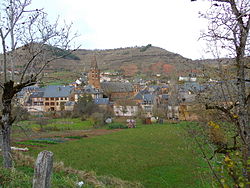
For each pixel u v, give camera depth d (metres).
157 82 125.88
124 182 14.88
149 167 20.38
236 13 5.37
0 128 9.79
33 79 9.63
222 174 4.72
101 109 66.06
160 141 33.91
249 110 5.80
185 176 16.94
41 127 41.94
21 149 27.08
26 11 9.16
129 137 39.06
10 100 9.67
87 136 41.34
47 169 4.87
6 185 7.05
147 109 73.94
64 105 77.56
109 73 170.62
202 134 7.14
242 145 5.41
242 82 5.78
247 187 4.48
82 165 21.56
